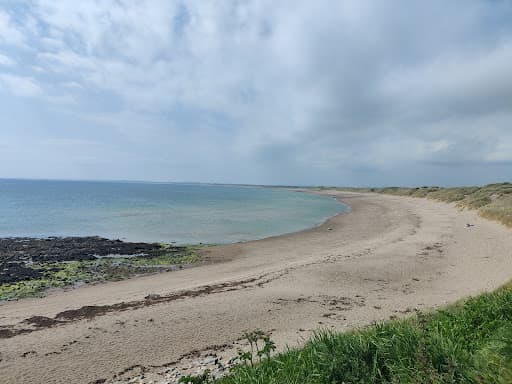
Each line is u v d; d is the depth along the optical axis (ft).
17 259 65.21
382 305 35.96
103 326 32.73
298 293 40.52
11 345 29.30
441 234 78.54
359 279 45.62
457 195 177.58
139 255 69.05
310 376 13.64
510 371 11.39
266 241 83.41
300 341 27.55
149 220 127.24
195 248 75.31
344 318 32.71
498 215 89.45
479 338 15.88
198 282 48.52
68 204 191.42
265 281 45.83
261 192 461.78
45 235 95.81
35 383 23.72
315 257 60.70
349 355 14.34
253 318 33.58
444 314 20.54
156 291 44.29
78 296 43.93
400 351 14.07
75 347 28.71
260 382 14.06
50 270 57.67
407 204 190.70
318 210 175.83
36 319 35.40
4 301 42.83
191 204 207.72
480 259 53.16
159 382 22.80
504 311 19.02
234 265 59.47
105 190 397.60
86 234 97.60
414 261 54.13
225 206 197.06
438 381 11.64
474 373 11.75
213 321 33.06
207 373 17.92
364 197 311.88
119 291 45.42
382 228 99.25
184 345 28.66
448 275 46.06
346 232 94.79
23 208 164.76
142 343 29.14
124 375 24.40
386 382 12.74
